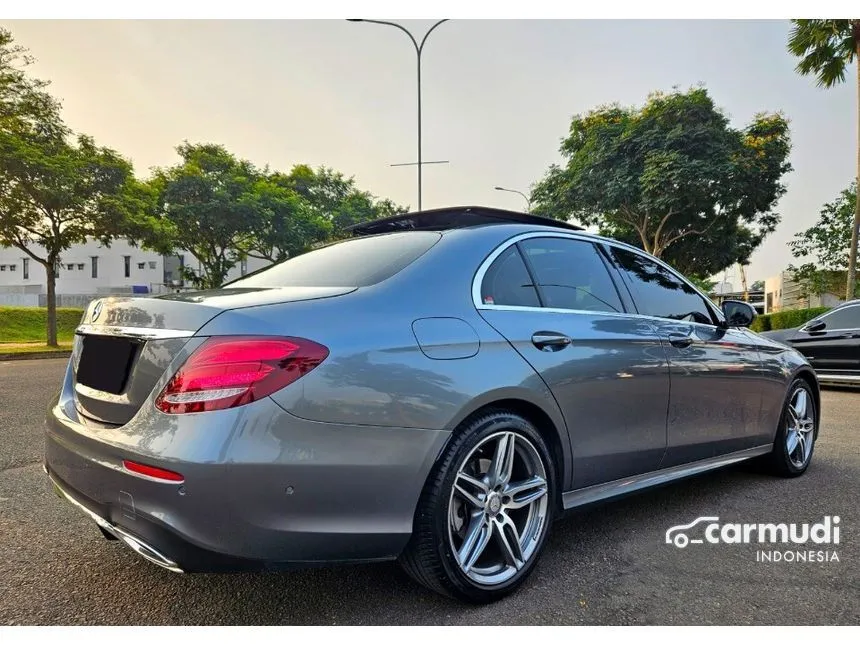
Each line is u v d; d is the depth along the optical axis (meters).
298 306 2.02
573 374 2.59
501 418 2.31
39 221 17.39
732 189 19.59
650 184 19.67
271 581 2.49
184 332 1.89
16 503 3.41
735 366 3.56
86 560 2.67
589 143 22.20
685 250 24.75
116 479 1.88
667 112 20.03
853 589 2.45
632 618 2.21
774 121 20.72
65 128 17.53
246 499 1.76
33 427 5.46
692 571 2.61
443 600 2.33
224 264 27.41
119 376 2.05
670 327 3.24
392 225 3.24
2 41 16.05
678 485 3.93
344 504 1.92
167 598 2.34
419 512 2.11
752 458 3.83
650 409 2.99
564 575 2.56
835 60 14.20
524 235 2.82
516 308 2.55
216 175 25.89
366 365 1.98
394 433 2.01
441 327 2.23
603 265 3.14
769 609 2.28
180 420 1.78
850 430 5.82
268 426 1.79
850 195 17.23
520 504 2.41
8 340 23.78
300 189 32.88
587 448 2.68
